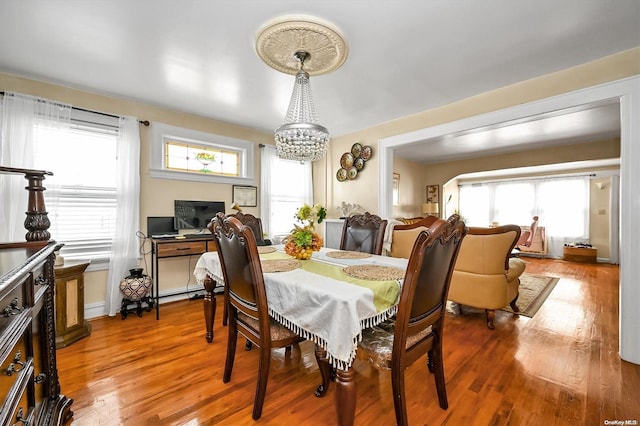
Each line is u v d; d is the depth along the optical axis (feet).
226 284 5.47
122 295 9.23
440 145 16.83
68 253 8.65
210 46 6.42
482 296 8.18
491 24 5.67
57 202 8.25
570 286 12.88
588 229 20.24
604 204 19.63
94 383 5.45
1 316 2.49
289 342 4.82
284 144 6.97
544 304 10.37
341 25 5.64
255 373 5.86
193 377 5.68
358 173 13.28
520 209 23.22
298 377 5.72
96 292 9.07
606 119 12.10
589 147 15.89
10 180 7.45
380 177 12.26
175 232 10.69
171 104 10.03
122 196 9.29
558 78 7.59
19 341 3.08
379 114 11.03
